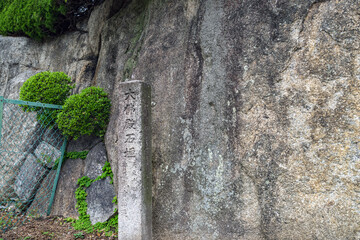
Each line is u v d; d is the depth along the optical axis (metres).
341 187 2.62
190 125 3.71
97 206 4.34
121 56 5.18
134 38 5.14
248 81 3.30
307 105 2.88
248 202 3.11
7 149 5.48
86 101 4.54
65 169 5.02
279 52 3.13
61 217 4.63
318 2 2.97
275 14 3.23
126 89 3.46
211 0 3.88
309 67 2.91
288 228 2.84
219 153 3.39
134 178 3.32
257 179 3.08
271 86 3.13
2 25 7.29
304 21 3.02
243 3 3.53
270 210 2.96
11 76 7.15
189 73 3.87
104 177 4.50
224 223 3.22
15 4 7.00
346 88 2.69
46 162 4.95
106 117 4.79
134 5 5.45
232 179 3.25
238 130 3.29
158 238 3.65
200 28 3.91
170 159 3.80
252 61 3.31
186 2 4.29
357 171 2.56
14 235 4.00
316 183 2.74
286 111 2.99
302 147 2.85
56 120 4.64
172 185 3.71
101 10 6.11
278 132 3.02
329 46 2.82
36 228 4.26
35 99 4.84
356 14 2.71
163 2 4.73
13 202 5.13
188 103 3.79
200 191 3.46
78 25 6.59
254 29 3.36
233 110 3.36
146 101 3.47
